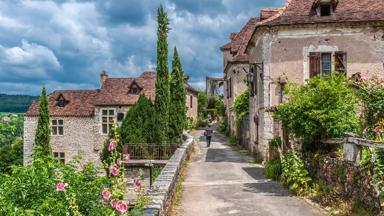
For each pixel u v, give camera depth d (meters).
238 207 9.66
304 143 12.00
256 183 13.05
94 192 5.84
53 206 4.89
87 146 36.69
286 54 17.09
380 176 7.59
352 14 16.61
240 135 27.75
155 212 6.31
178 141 27.38
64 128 37.22
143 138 24.64
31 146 37.53
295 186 11.09
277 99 17.16
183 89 29.33
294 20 16.86
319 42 16.77
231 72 32.88
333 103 10.73
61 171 5.91
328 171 10.11
